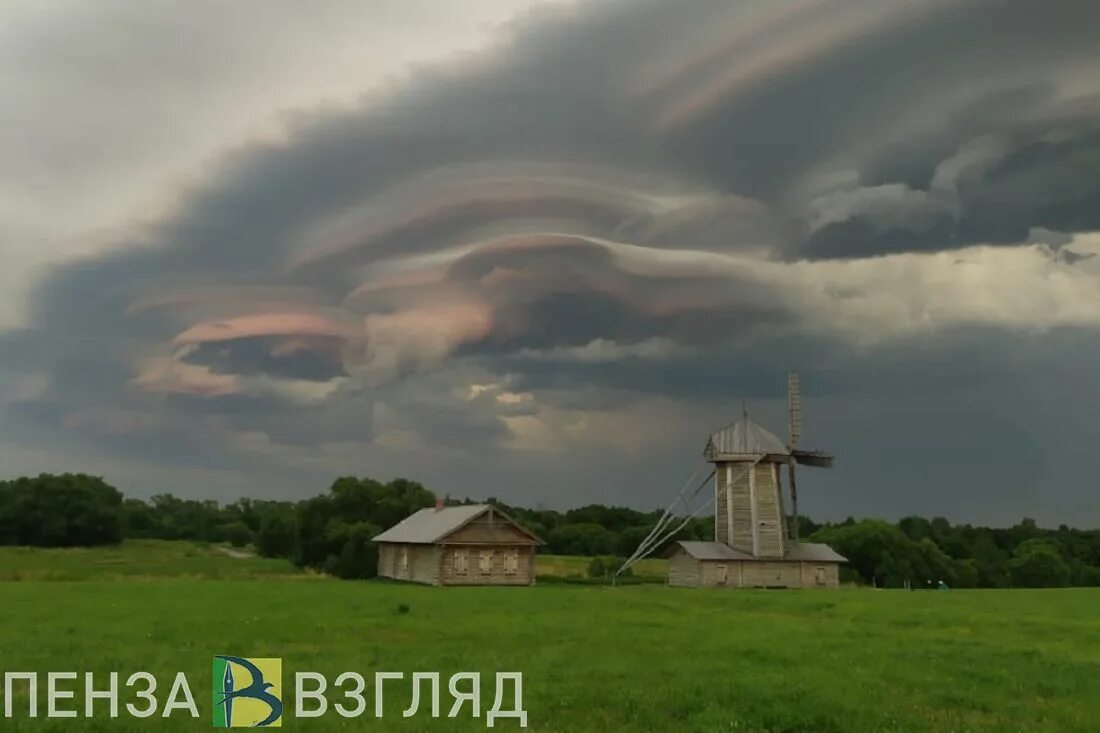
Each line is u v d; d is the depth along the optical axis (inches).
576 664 938.1
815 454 3225.9
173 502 7465.6
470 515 2763.3
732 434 3080.7
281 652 1013.2
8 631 1190.9
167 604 1640.0
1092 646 1188.5
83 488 5595.5
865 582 3976.4
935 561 4089.6
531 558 2847.0
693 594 2138.3
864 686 840.9
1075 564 4682.6
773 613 1589.6
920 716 730.8
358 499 3595.0
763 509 2984.7
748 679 851.4
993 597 2199.8
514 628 1267.2
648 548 3250.5
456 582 2723.9
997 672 935.7
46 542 5344.5
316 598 1833.2
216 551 5442.9
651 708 733.3
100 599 1756.9
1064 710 762.8
